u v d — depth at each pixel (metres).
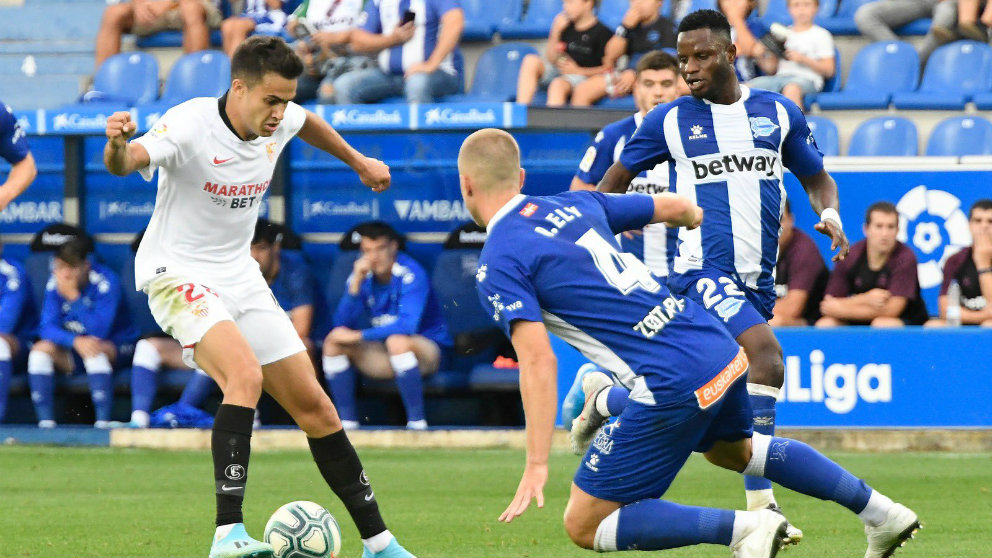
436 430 30.19
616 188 17.83
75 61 42.62
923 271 27.98
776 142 17.17
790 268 28.38
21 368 33.06
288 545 14.52
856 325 28.16
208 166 14.55
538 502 11.92
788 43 35.69
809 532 18.39
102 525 19.67
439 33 34.69
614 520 12.93
